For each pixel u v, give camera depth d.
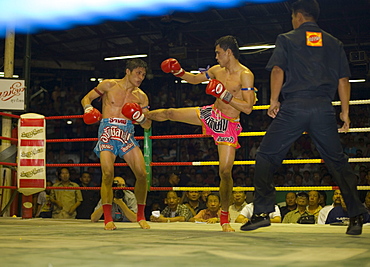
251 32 12.15
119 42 13.71
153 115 3.97
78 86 15.04
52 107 14.55
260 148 2.96
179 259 1.69
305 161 4.35
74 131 14.08
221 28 11.55
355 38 11.61
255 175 2.98
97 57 14.40
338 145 2.88
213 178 10.63
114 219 5.21
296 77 2.85
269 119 13.80
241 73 3.54
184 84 15.16
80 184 10.16
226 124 3.62
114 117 3.88
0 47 12.80
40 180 5.33
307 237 2.84
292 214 5.80
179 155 12.15
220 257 1.76
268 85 14.22
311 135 2.91
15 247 2.07
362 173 9.44
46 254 1.80
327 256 1.82
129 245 2.19
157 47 13.51
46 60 14.19
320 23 11.30
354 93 13.73
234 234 3.12
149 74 12.42
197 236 2.88
